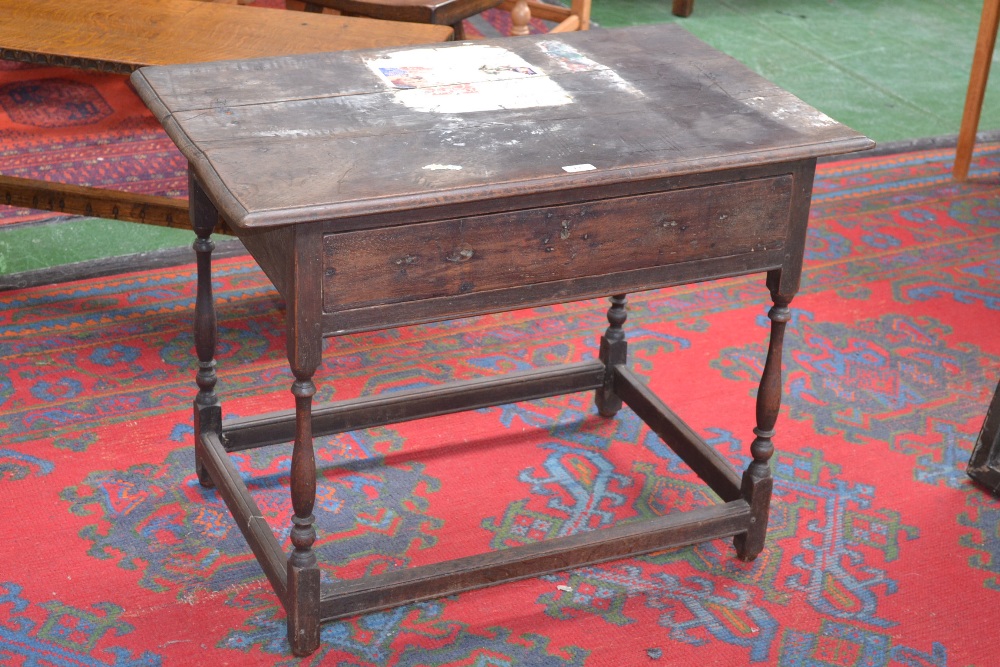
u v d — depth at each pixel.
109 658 2.45
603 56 2.90
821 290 4.13
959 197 4.89
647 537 2.69
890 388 3.57
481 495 3.04
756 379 3.60
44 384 3.38
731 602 2.70
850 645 2.58
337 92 2.60
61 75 5.55
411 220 2.18
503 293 2.33
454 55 2.87
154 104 2.49
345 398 3.39
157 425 3.23
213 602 2.63
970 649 2.58
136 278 4.00
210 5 3.73
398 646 2.53
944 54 6.62
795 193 2.47
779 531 2.94
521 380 3.23
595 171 2.23
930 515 3.02
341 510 2.96
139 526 2.86
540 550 2.61
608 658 2.52
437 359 3.63
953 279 4.24
